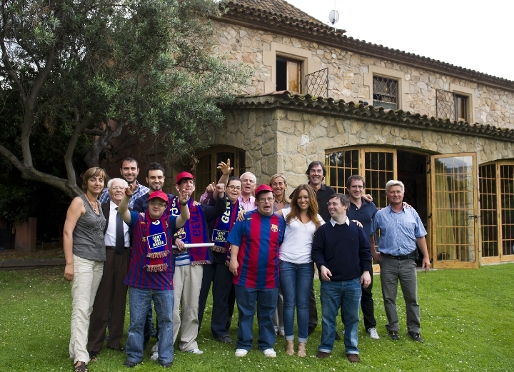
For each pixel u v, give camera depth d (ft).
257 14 33.47
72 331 13.15
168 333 13.33
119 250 14.21
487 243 35.42
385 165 29.63
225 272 15.49
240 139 27.04
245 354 14.16
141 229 13.25
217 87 27.14
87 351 13.28
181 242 13.93
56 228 48.29
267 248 14.30
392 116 28.30
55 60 24.63
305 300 14.65
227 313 15.71
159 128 25.71
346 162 28.02
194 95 25.52
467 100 46.68
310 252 14.78
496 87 48.39
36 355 13.89
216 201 15.65
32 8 22.22
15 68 26.23
